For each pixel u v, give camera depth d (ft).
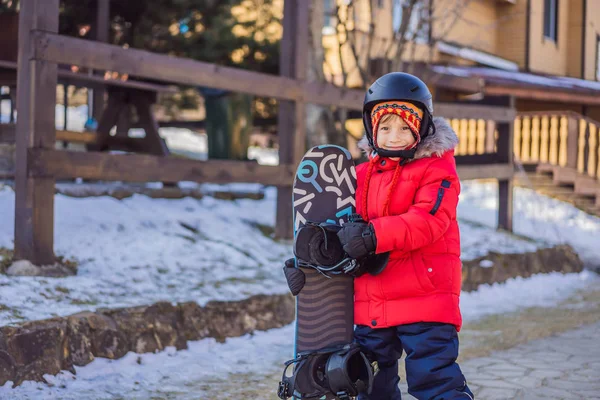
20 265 16.89
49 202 17.56
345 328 9.04
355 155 40.27
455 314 9.05
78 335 13.93
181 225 23.76
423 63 38.42
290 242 25.20
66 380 13.24
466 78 43.39
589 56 65.41
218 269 20.21
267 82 24.09
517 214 39.22
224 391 13.37
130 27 34.14
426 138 9.16
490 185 44.50
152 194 26.53
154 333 15.42
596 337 19.16
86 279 17.01
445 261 9.10
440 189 8.94
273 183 24.59
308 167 9.47
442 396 8.77
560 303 25.26
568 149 42.96
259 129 44.16
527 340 18.69
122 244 20.10
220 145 34.73
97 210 22.66
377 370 9.88
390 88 9.00
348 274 9.02
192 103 47.29
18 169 17.51
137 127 30.78
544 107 56.90
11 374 12.57
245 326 17.48
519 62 60.03
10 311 13.82
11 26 25.13
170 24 34.88
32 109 17.33
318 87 26.13
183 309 16.25
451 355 8.91
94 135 29.04
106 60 18.79
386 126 9.11
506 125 34.88
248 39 36.19
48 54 17.48
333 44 45.14
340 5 32.14
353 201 9.45
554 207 41.22
